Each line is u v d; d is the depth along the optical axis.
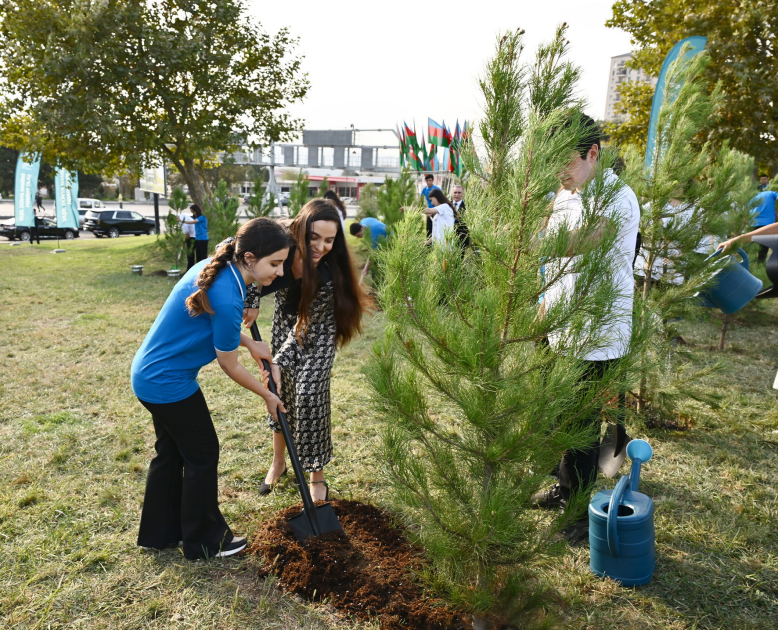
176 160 13.65
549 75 1.51
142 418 3.80
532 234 1.53
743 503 2.79
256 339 2.74
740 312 6.82
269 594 2.12
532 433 1.60
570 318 1.60
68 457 3.21
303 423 2.64
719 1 10.06
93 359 5.21
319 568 2.19
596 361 2.21
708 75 9.69
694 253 3.57
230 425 3.72
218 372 4.90
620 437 2.57
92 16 11.22
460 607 1.78
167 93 12.31
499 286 1.60
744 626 1.99
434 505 1.76
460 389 1.69
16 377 4.64
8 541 2.40
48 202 46.06
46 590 2.11
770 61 9.36
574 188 1.92
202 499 2.27
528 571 1.84
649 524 2.19
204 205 11.12
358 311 2.72
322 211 2.46
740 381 4.64
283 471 2.98
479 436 1.74
